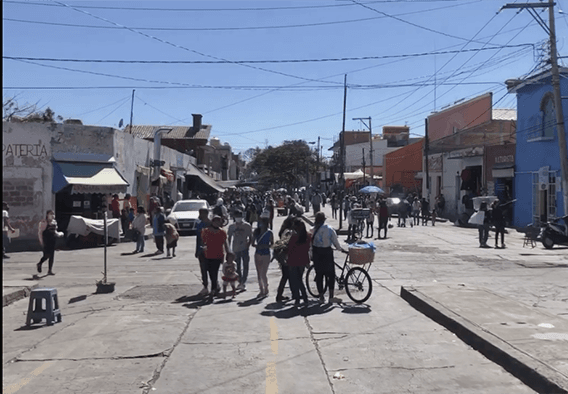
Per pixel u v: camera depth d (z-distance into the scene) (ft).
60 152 85.87
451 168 148.15
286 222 39.09
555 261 58.59
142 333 29.04
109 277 50.16
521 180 107.14
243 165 430.61
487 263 57.00
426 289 37.50
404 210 113.60
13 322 32.37
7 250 72.02
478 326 26.66
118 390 20.39
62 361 24.16
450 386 20.18
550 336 24.58
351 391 19.90
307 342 26.84
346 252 36.65
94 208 90.94
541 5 78.43
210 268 39.32
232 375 21.98
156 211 69.15
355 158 282.97
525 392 19.44
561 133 79.71
